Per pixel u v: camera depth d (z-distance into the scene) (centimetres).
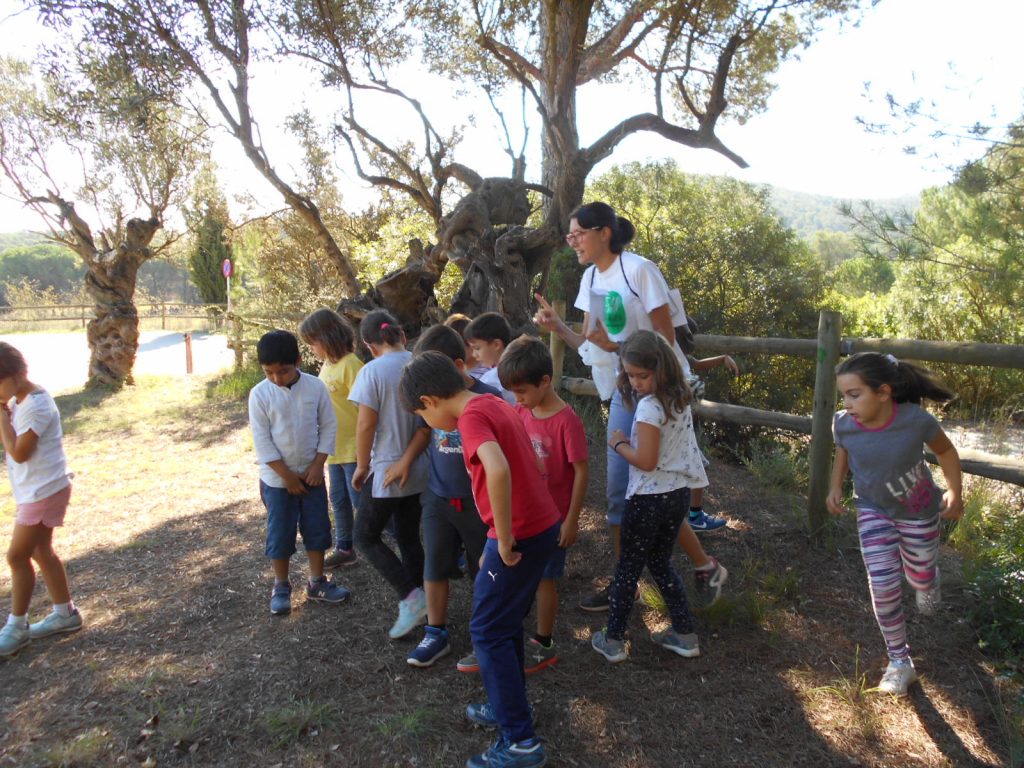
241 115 767
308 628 368
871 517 303
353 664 333
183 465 746
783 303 851
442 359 277
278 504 376
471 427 257
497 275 672
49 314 3584
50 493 355
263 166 790
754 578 393
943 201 636
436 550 324
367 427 349
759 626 350
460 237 700
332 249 859
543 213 924
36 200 1198
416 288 774
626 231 370
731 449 658
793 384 794
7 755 278
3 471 736
